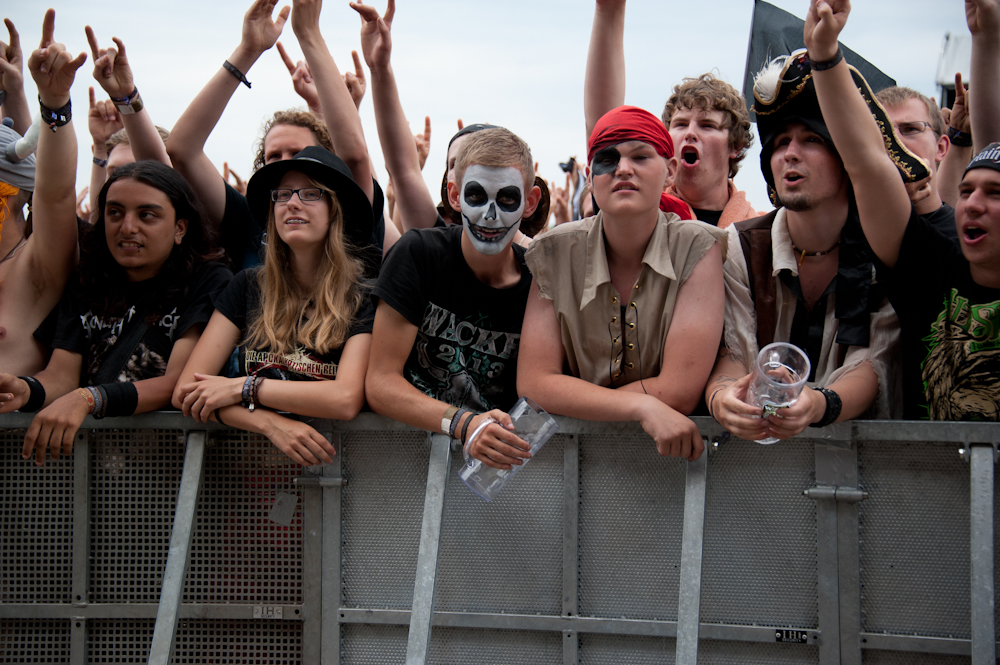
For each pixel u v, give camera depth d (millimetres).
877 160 2094
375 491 2264
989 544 1892
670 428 2012
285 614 2283
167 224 2559
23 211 3000
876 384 2207
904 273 2219
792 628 2080
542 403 2180
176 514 2219
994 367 2074
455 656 2248
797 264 2348
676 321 2131
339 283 2426
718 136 3211
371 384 2230
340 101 2873
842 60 2049
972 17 2707
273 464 2305
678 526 2133
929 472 2014
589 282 2180
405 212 3111
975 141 2775
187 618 2316
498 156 2189
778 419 1868
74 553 2328
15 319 2584
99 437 2350
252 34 2967
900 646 2016
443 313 2287
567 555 2178
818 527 2062
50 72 2320
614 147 2080
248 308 2490
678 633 1941
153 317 2541
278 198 2436
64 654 2357
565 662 2182
